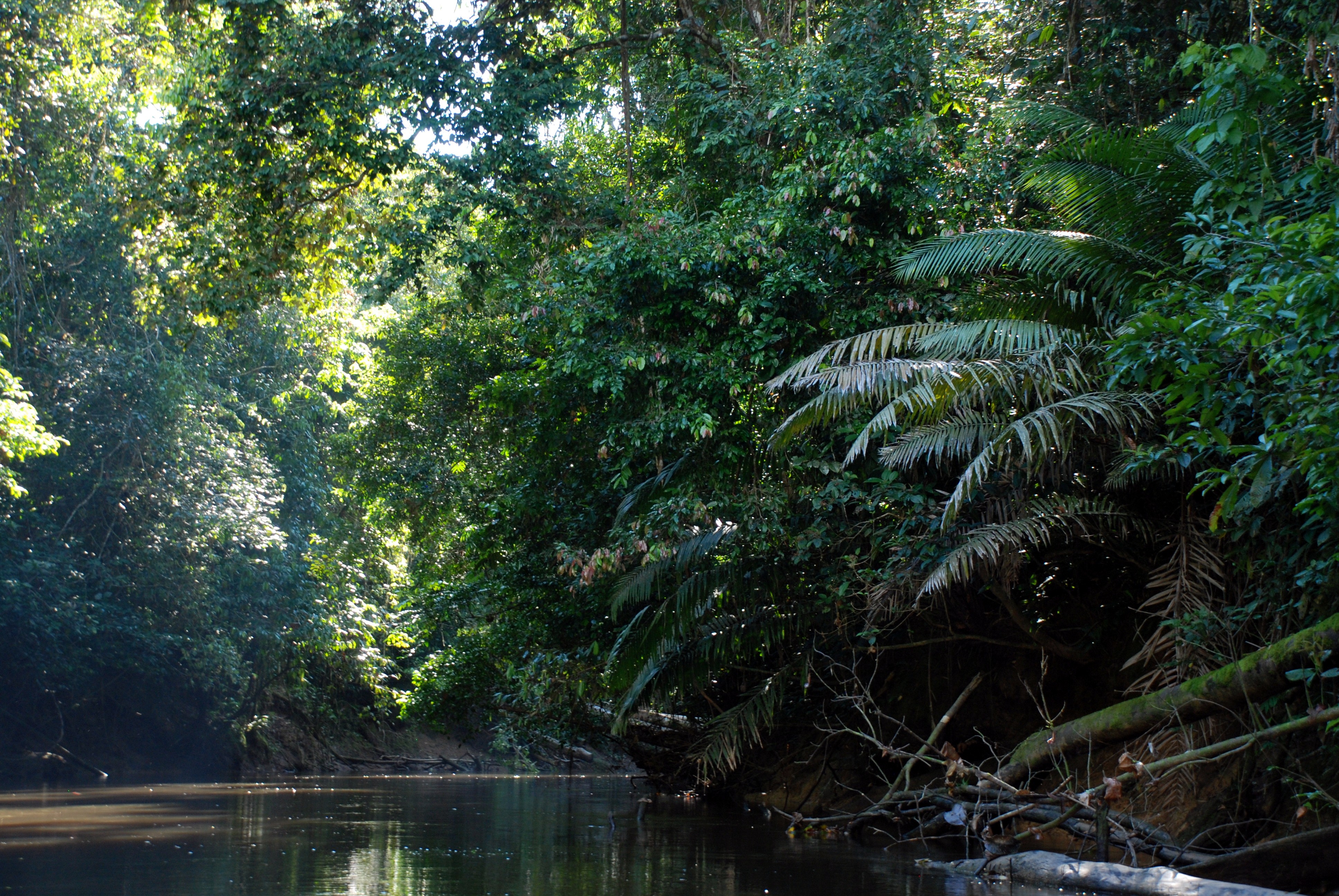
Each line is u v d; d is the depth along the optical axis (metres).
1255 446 6.15
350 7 13.76
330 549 25.86
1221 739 8.20
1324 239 5.62
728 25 16.20
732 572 11.51
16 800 14.55
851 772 12.55
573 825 11.27
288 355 25.00
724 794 16.14
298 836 9.57
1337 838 6.20
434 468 18.83
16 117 17.83
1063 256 8.73
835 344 9.62
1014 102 10.90
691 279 11.52
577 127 17.59
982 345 9.37
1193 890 6.24
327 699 29.81
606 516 14.33
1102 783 7.73
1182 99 11.73
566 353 11.80
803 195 11.27
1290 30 9.88
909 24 12.49
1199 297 7.08
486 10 14.12
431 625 18.56
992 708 11.43
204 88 14.18
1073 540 10.30
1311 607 7.61
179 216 14.67
